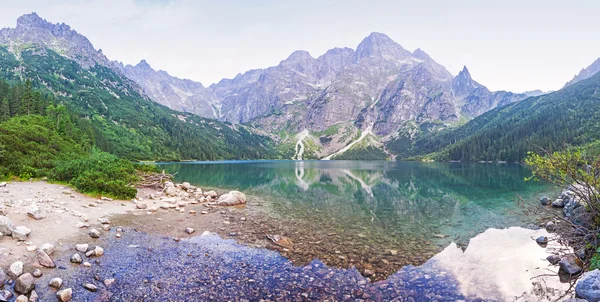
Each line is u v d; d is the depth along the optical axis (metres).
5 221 12.30
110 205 22.36
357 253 14.32
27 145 34.38
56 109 93.56
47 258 10.77
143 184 33.16
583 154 12.55
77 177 27.50
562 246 14.11
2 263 10.05
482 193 38.16
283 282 10.77
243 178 59.84
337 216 23.64
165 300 9.20
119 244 13.97
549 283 10.88
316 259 13.33
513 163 158.12
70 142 50.09
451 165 141.00
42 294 8.94
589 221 13.18
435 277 11.49
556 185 13.44
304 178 65.12
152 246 14.11
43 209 17.23
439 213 25.34
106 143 132.75
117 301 8.99
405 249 15.05
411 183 53.94
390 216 24.00
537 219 21.61
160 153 185.75
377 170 100.38
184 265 11.99
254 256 13.44
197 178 56.41
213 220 20.56
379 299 9.70
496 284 10.87
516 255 14.00
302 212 25.02
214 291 9.89
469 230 19.20
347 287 10.52
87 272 10.67
